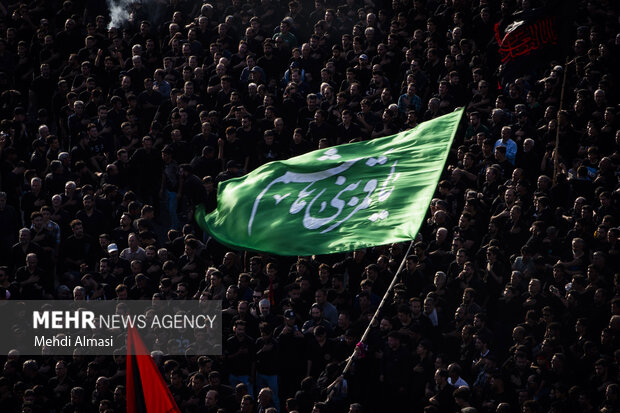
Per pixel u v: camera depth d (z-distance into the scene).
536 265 26.67
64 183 32.38
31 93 37.97
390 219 18.12
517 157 30.61
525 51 27.97
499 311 26.36
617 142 30.36
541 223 27.22
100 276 29.06
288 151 33.19
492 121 32.41
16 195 32.62
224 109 34.59
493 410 23.88
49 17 40.69
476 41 36.78
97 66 37.00
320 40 37.34
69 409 25.61
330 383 24.92
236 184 19.23
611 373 23.77
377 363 25.38
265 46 36.28
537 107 33.28
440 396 24.08
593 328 25.11
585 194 29.62
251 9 38.91
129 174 33.09
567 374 24.16
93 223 30.84
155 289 29.00
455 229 28.22
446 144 19.47
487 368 24.53
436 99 33.03
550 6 27.66
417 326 25.66
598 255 25.75
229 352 26.27
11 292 28.67
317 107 34.34
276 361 25.92
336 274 27.53
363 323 26.00
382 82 34.62
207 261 29.06
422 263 27.41
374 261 28.08
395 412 25.20
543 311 25.20
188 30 38.06
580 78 34.09
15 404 26.03
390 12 38.97
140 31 38.72
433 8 38.69
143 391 15.92
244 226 18.58
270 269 27.47
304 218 18.41
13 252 29.75
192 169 31.55
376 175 18.97
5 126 34.19
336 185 19.08
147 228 30.11
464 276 26.47
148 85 35.19
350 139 33.12
